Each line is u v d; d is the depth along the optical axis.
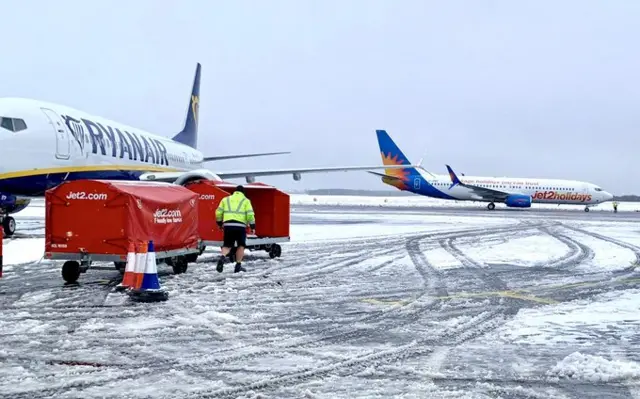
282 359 6.02
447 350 6.41
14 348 6.34
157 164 26.31
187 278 11.75
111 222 10.55
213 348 6.44
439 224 31.84
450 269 13.52
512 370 5.66
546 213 50.72
